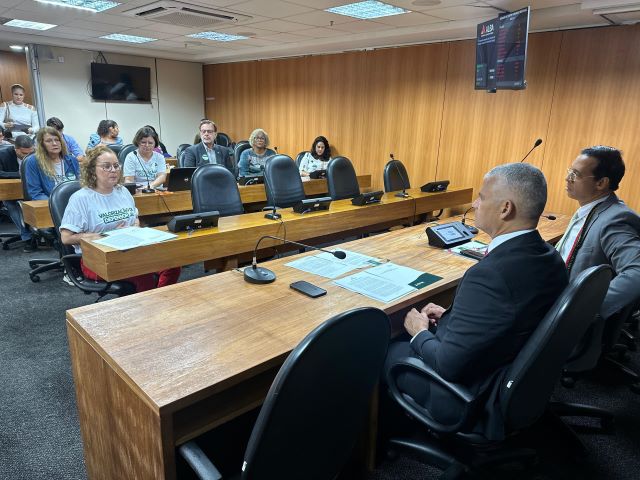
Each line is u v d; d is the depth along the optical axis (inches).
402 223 156.3
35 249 172.7
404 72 230.1
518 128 193.2
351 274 75.2
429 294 69.2
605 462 71.0
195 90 356.8
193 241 94.8
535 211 50.3
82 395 56.7
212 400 49.9
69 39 270.7
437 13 172.7
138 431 44.9
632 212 74.9
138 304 61.4
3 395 83.7
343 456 45.8
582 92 173.5
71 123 300.7
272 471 37.9
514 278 47.8
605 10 143.3
